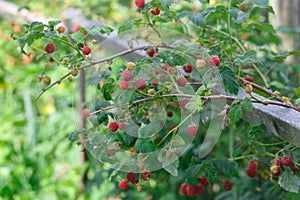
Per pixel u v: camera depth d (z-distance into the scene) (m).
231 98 1.41
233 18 1.76
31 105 3.09
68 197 2.78
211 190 2.32
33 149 2.98
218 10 1.69
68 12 2.33
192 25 2.11
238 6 1.77
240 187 2.02
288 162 1.40
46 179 2.88
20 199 2.79
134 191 2.24
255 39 2.13
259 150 1.66
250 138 1.61
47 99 3.13
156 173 1.86
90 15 2.36
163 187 2.28
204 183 1.78
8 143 3.05
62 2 2.88
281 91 2.00
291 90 2.01
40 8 2.88
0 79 3.40
